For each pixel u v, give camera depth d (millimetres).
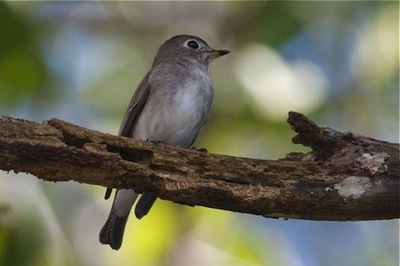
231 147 12797
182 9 14781
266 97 12523
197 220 12297
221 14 14414
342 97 13172
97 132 7738
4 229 10586
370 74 13172
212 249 12203
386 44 13055
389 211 8078
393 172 8031
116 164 7680
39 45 12891
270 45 13336
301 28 13570
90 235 12141
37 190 11320
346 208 8039
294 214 8055
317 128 8391
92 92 13625
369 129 13094
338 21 13531
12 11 12398
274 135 12641
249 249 12258
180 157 7918
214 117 12820
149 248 12070
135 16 14781
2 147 7371
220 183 7875
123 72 14062
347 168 8055
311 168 8055
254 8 13820
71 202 12156
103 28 14594
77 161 7586
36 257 10766
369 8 13305
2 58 12398
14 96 12586
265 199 7914
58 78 13031
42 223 11102
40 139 7473
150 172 7801
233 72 12945
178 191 7844
